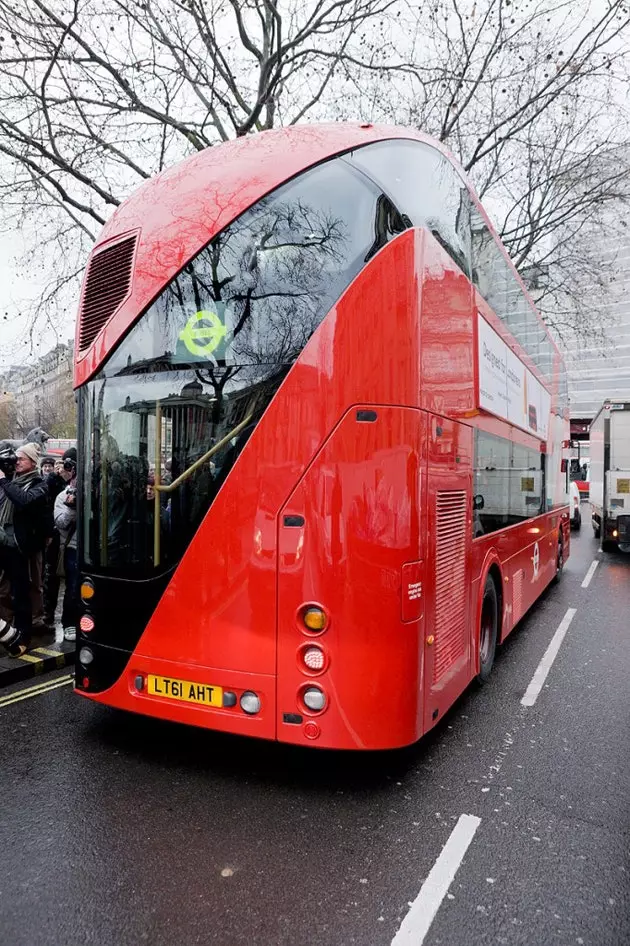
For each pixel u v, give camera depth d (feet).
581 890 9.12
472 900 8.87
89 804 11.37
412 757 13.66
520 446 22.50
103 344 12.39
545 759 13.65
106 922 8.31
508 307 20.30
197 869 9.46
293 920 8.39
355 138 12.56
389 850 10.05
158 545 11.95
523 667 20.51
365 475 10.96
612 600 31.94
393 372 11.17
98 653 12.77
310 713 11.09
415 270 11.71
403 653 11.30
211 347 11.51
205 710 11.68
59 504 21.09
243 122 35.14
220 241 11.62
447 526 13.30
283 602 11.10
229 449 11.35
